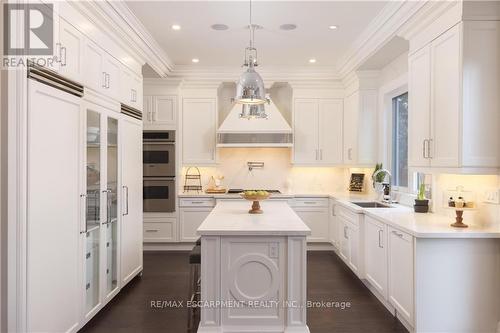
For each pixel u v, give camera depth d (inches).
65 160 107.8
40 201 95.2
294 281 114.2
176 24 163.6
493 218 115.3
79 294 116.7
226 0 140.0
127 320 130.4
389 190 196.1
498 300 110.4
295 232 111.3
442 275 110.2
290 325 113.7
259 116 142.7
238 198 231.1
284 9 148.1
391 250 130.5
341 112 243.1
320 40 184.9
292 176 256.2
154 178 231.6
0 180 87.4
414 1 127.4
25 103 88.6
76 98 114.0
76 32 114.3
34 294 93.0
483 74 111.7
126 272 159.0
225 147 247.4
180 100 237.3
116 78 147.3
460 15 111.4
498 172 111.8
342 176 257.8
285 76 239.0
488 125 111.9
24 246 88.5
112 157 145.3
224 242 114.1
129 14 147.2
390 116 209.8
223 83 248.4
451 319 110.2
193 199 232.7
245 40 185.2
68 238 109.7
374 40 169.8
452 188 137.3
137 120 173.3
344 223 195.5
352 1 140.4
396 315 132.3
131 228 165.2
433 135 127.0
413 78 142.2
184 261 210.8
